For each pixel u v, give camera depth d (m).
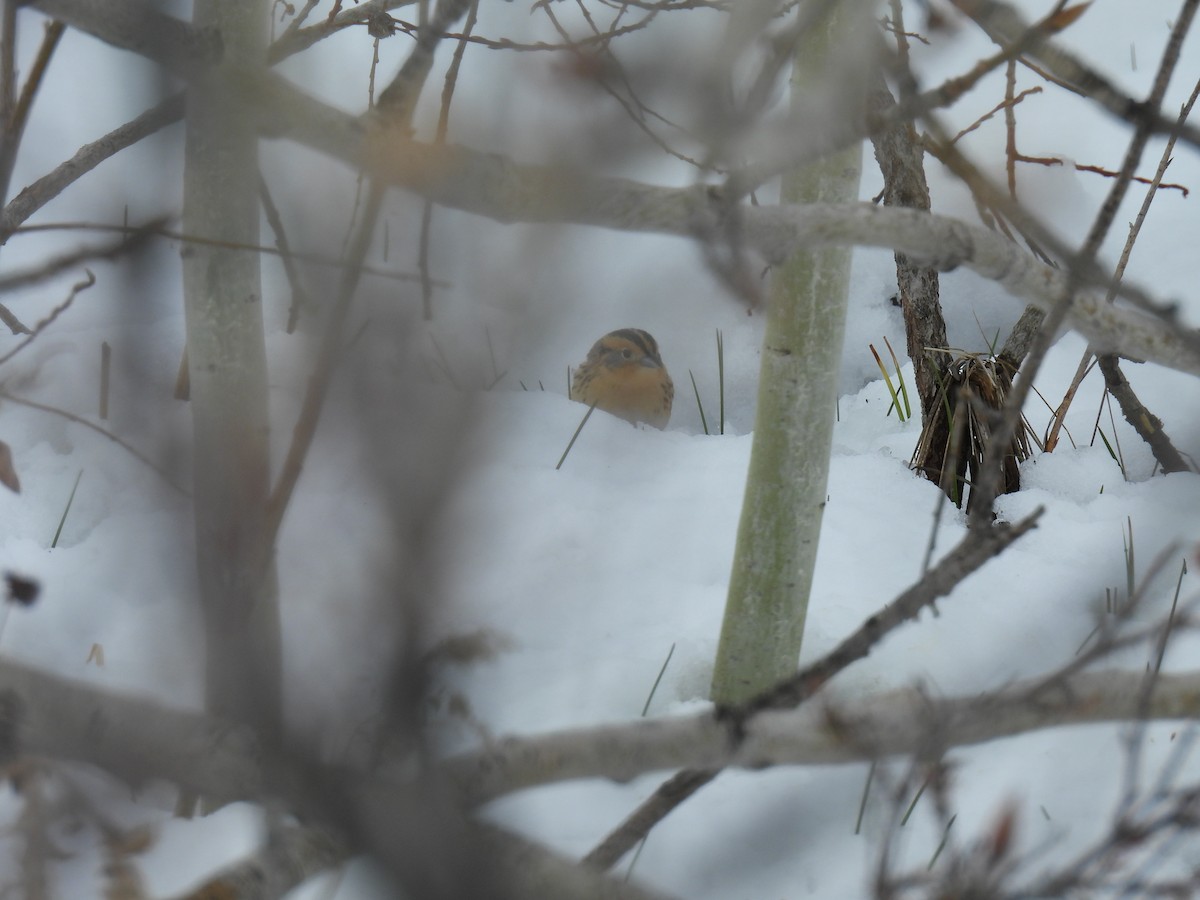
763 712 1.23
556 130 1.13
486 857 1.04
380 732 0.99
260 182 1.90
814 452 2.43
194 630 1.57
